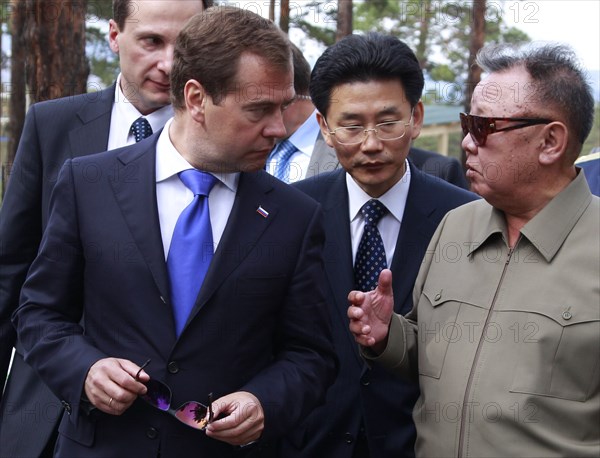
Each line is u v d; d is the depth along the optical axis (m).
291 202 2.63
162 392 2.32
